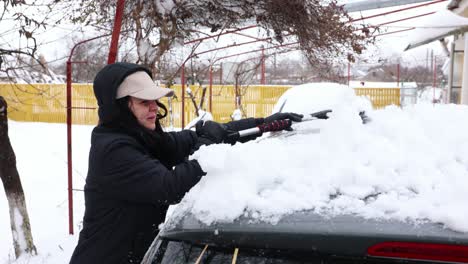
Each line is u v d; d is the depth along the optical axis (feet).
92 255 5.86
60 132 51.19
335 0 14.79
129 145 5.75
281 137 6.91
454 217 3.86
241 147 5.69
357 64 18.04
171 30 13.48
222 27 14.53
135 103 6.12
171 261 4.43
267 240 4.12
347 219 4.09
